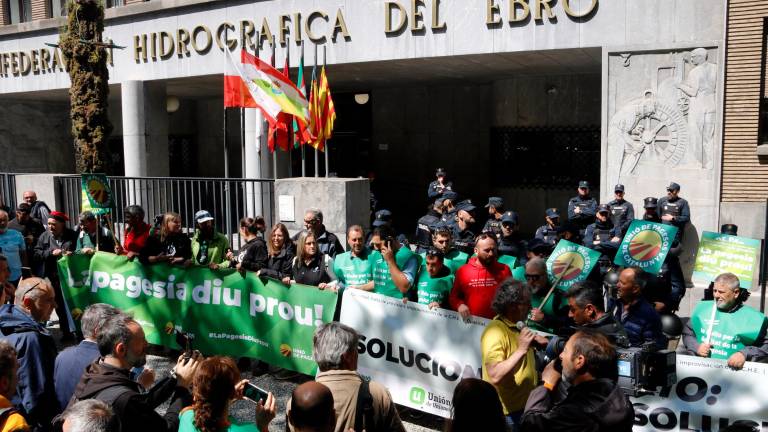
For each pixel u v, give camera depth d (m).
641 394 4.11
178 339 4.02
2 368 3.48
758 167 10.09
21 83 18.84
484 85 18.36
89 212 8.45
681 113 10.44
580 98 15.66
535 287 5.80
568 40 11.10
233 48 14.63
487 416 3.06
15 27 18.34
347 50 13.18
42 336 4.55
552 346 4.55
